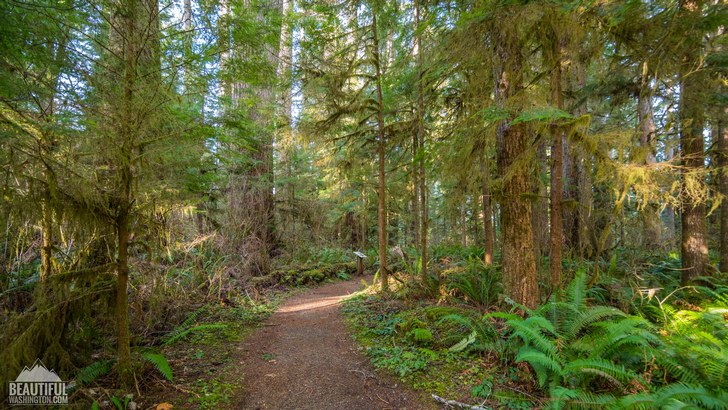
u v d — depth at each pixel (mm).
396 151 7766
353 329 5086
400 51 6883
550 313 3842
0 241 3303
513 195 4383
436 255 10336
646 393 2428
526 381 3227
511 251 4430
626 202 4855
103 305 3043
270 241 9984
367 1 6078
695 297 5270
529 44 4320
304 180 12406
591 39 4332
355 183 9320
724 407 2203
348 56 6605
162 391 2994
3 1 2453
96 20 3100
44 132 2621
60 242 3924
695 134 5492
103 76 2988
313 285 8773
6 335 2410
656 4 3799
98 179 3039
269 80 4570
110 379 2998
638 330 3053
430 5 5598
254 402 3020
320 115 7238
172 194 4109
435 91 6523
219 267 6930
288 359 3990
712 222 9555
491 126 3850
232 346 4297
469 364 3646
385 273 7012
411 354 3922
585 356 3184
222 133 4262
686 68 4707
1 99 2562
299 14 6301
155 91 2854
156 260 4152
